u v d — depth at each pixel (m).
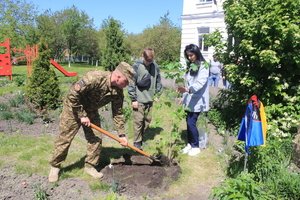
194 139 6.52
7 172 5.26
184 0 22.31
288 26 6.90
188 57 6.17
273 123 7.00
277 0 7.19
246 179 4.29
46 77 9.25
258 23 7.11
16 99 9.77
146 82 6.35
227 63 8.55
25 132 7.26
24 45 39.88
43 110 8.94
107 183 5.16
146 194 5.01
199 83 6.13
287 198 4.66
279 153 5.87
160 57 34.06
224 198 4.06
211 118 8.82
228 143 7.09
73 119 4.87
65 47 51.22
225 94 8.91
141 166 5.48
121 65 4.76
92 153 5.26
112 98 4.99
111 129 7.87
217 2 20.39
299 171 5.60
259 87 7.59
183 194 5.14
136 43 37.53
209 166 6.10
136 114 6.45
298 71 7.44
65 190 4.92
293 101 7.29
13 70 27.08
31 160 5.73
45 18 48.28
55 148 5.00
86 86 4.62
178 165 5.89
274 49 7.22
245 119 4.97
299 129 6.65
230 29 8.46
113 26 16.62
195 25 21.89
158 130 7.92
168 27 35.34
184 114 5.99
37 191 4.75
